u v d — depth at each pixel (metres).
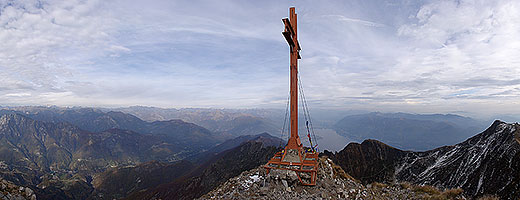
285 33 25.58
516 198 43.53
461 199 23.39
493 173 67.25
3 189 17.34
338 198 24.19
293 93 29.38
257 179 29.05
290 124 29.61
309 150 32.53
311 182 25.98
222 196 25.61
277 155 29.62
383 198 24.89
